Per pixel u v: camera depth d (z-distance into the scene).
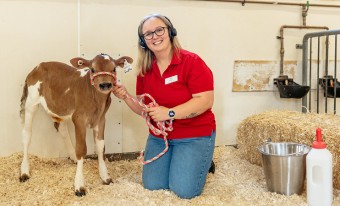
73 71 2.66
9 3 2.93
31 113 2.81
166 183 2.48
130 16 3.21
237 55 3.56
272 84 3.70
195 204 2.21
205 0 3.39
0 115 3.02
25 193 2.44
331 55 3.85
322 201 2.12
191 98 2.40
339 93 3.61
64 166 2.97
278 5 3.63
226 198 2.34
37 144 3.13
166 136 2.47
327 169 2.10
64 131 2.98
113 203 2.21
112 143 3.28
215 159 3.18
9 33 2.96
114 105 3.24
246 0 3.50
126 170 2.99
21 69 3.02
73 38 3.10
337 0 3.80
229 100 3.59
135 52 3.26
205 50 3.46
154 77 2.46
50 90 2.70
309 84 3.74
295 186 2.32
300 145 2.49
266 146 2.57
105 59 2.31
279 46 3.69
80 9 3.08
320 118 2.88
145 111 2.43
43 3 2.99
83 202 2.26
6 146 3.06
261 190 2.47
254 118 3.06
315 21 3.79
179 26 3.37
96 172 2.82
